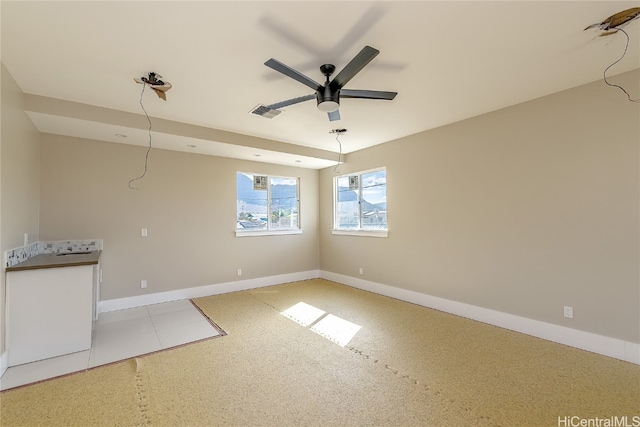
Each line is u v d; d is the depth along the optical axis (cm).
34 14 169
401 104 306
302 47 204
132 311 377
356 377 221
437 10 169
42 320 249
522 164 303
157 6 164
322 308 390
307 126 376
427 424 171
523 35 193
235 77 246
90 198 366
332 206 561
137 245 398
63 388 208
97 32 187
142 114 329
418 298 406
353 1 161
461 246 356
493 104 308
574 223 270
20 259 265
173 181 429
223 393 202
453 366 236
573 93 270
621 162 245
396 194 437
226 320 346
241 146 409
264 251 520
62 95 279
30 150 298
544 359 246
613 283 249
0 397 197
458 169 359
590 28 186
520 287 305
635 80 238
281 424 172
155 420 175
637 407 184
